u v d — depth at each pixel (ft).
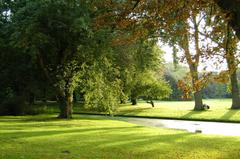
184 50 58.29
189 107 207.92
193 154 56.75
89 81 119.24
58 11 103.09
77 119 124.88
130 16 48.29
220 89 330.34
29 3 107.96
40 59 117.29
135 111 180.55
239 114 146.61
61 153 54.85
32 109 156.56
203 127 112.06
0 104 147.43
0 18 123.44
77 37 110.93
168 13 46.50
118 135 77.97
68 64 119.44
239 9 28.73
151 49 136.56
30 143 64.28
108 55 113.60
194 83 55.93
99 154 55.11
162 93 210.59
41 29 105.60
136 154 55.93
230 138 76.07
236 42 49.96
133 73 145.28
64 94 125.08
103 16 50.60
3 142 64.59
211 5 43.88
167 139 72.64
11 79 133.49
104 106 119.85
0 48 120.78
